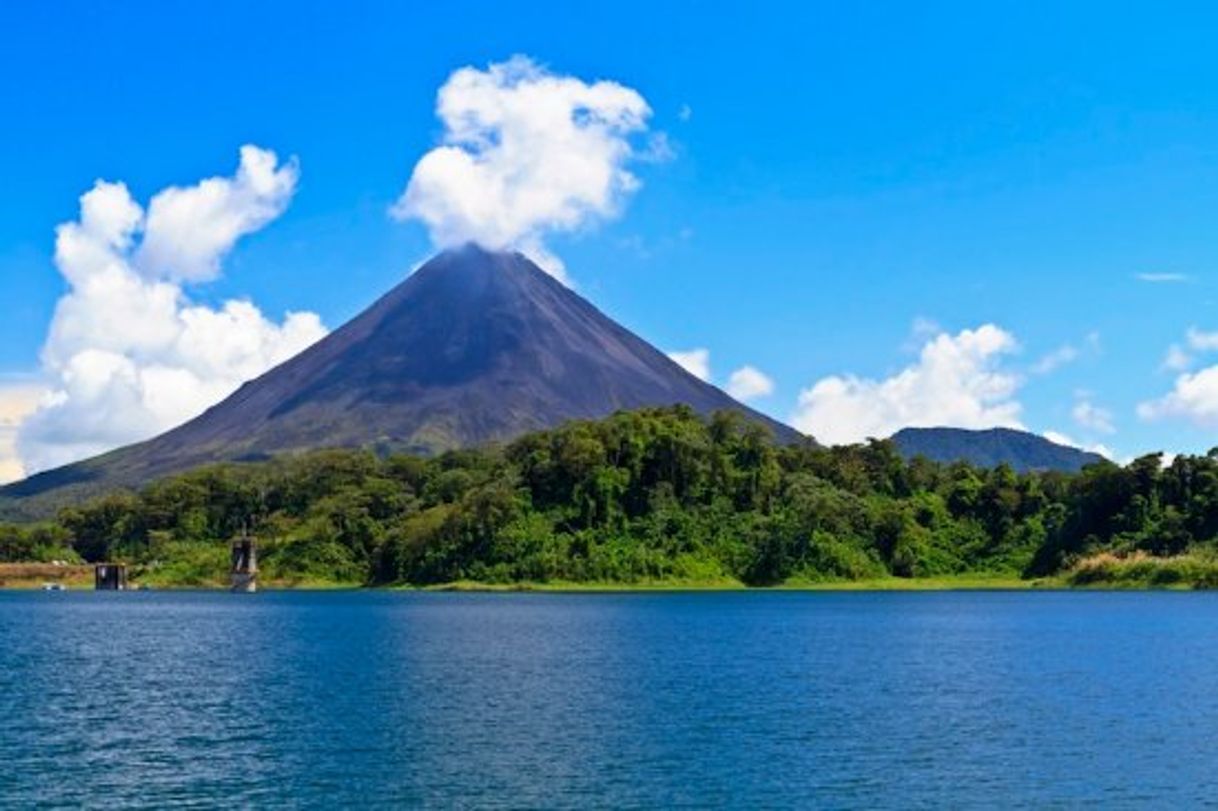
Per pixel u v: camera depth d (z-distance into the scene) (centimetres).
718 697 8675
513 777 5744
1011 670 10681
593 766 5997
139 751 6450
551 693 8919
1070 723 7406
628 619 18925
